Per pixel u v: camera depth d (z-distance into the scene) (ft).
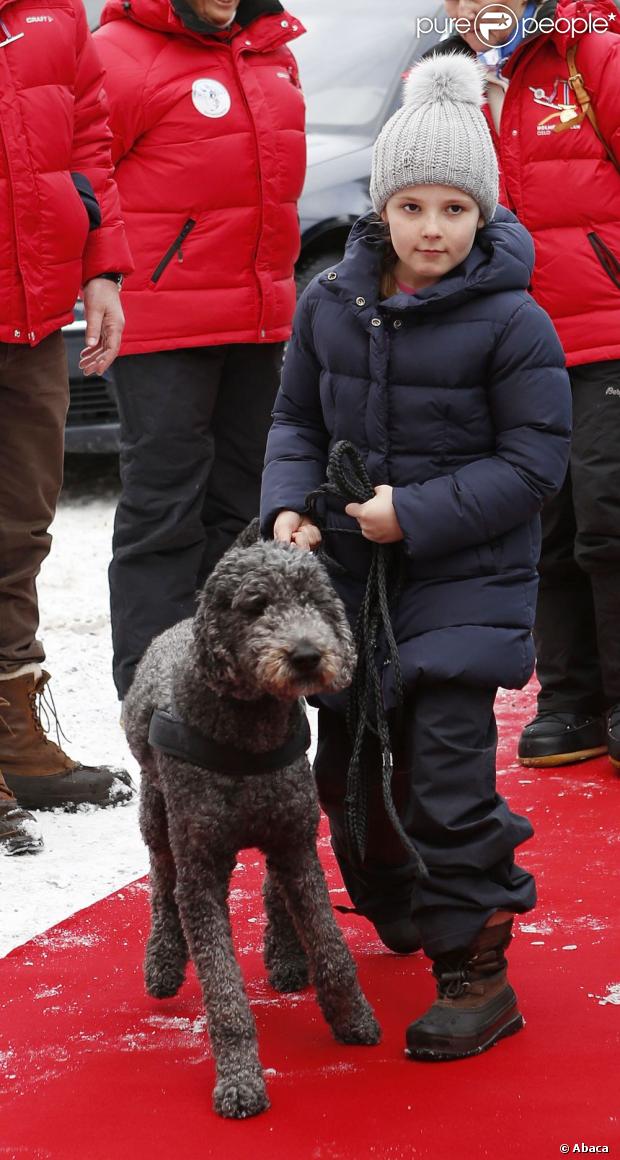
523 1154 10.84
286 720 12.30
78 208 17.88
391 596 13.14
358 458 12.85
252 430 22.61
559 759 20.47
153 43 21.07
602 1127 11.17
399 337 13.00
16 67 17.22
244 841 12.47
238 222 21.29
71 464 41.22
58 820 18.93
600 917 15.31
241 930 15.57
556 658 20.79
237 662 11.64
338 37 37.91
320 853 17.57
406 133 12.69
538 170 19.19
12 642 19.15
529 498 12.75
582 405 19.56
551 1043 12.69
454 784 12.71
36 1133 11.52
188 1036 13.21
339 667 11.66
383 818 13.89
